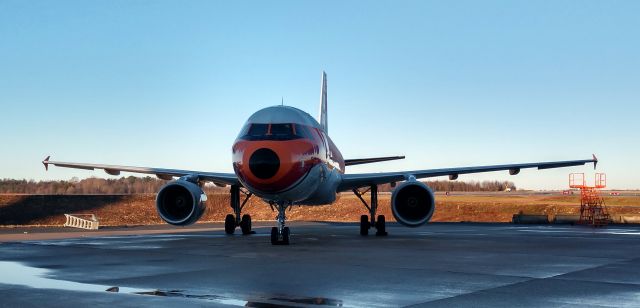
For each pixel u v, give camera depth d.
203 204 20.64
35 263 13.46
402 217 20.80
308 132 18.95
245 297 8.98
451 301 8.70
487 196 83.31
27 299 8.75
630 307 8.28
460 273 11.71
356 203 59.69
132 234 25.45
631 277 11.22
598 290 9.70
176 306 8.26
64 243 19.58
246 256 14.99
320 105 33.44
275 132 18.11
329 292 9.43
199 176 22.52
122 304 8.38
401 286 10.05
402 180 23.88
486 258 14.62
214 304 8.42
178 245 18.67
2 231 28.72
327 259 14.25
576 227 34.09
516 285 10.20
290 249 17.14
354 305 8.41
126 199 60.84
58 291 9.48
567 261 13.99
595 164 24.33
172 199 21.11
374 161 30.75
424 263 13.43
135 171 23.89
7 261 13.90
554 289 9.78
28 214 54.91
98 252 16.20
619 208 51.12
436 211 55.09
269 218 57.16
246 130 18.48
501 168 23.83
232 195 24.61
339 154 25.44
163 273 11.67
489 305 8.40
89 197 59.88
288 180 17.58
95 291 9.48
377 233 24.44
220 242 20.03
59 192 115.75
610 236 24.30
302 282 10.48
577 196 81.06
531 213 52.25
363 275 11.38
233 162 18.27
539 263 13.52
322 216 56.06
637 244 19.55
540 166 24.33
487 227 34.19
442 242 20.25
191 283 10.34
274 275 11.38
